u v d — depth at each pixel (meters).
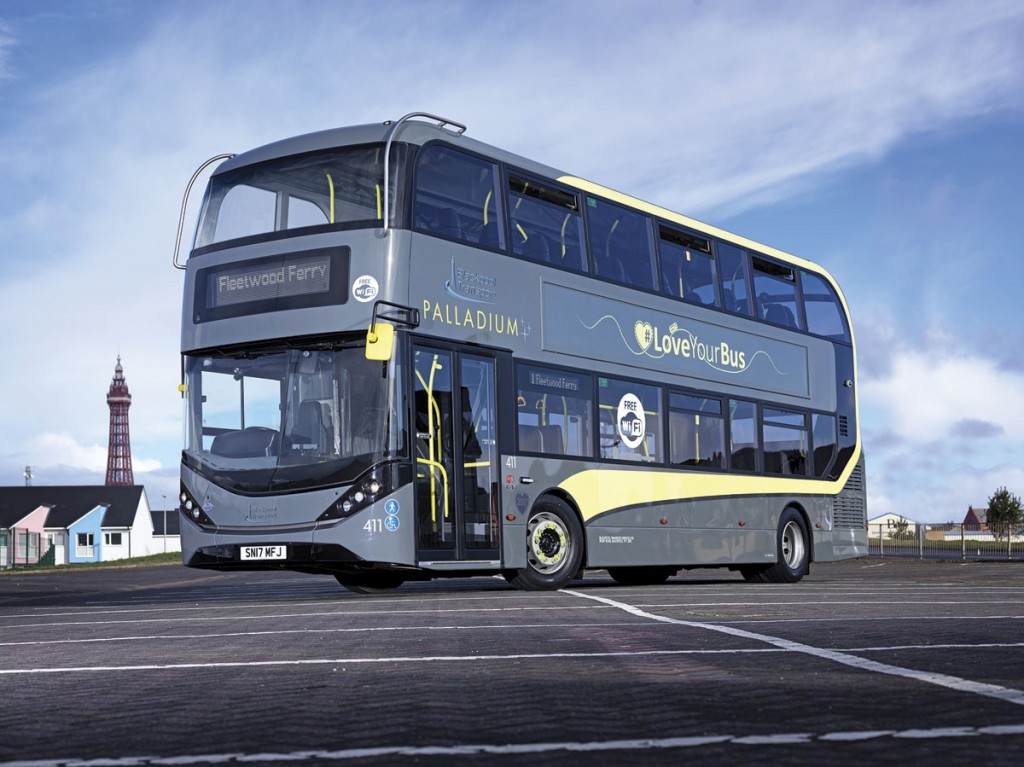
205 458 14.06
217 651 7.74
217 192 14.77
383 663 6.71
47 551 103.19
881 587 16.11
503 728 4.45
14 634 9.95
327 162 14.15
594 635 8.38
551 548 15.34
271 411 13.80
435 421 13.72
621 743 4.05
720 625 9.02
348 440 13.34
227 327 14.15
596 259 16.42
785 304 20.34
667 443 17.19
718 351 18.45
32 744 4.36
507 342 14.80
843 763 3.65
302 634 8.94
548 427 15.25
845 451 21.33
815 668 6.08
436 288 13.94
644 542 16.58
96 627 10.54
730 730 4.29
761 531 18.92
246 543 13.62
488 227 14.83
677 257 17.98
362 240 13.62
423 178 14.04
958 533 39.72
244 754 4.02
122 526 106.00
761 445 19.12
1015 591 14.34
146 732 4.57
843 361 21.67
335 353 13.59
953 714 4.57
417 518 13.38
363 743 4.19
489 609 11.61
